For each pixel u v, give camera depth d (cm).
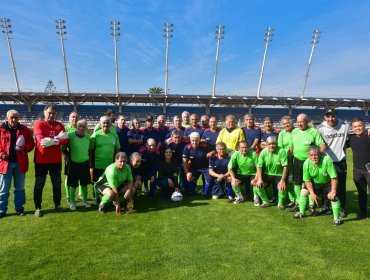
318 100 3812
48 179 888
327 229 466
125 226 481
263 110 4159
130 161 615
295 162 572
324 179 527
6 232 454
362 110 4259
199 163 696
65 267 343
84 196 602
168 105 3953
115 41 3588
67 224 491
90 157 609
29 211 567
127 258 365
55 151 547
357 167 518
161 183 668
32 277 321
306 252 381
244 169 656
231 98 3750
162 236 437
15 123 531
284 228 471
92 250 388
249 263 352
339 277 322
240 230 462
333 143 546
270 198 683
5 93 3506
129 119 3838
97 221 507
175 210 575
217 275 325
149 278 319
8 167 526
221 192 674
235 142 692
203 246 400
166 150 661
